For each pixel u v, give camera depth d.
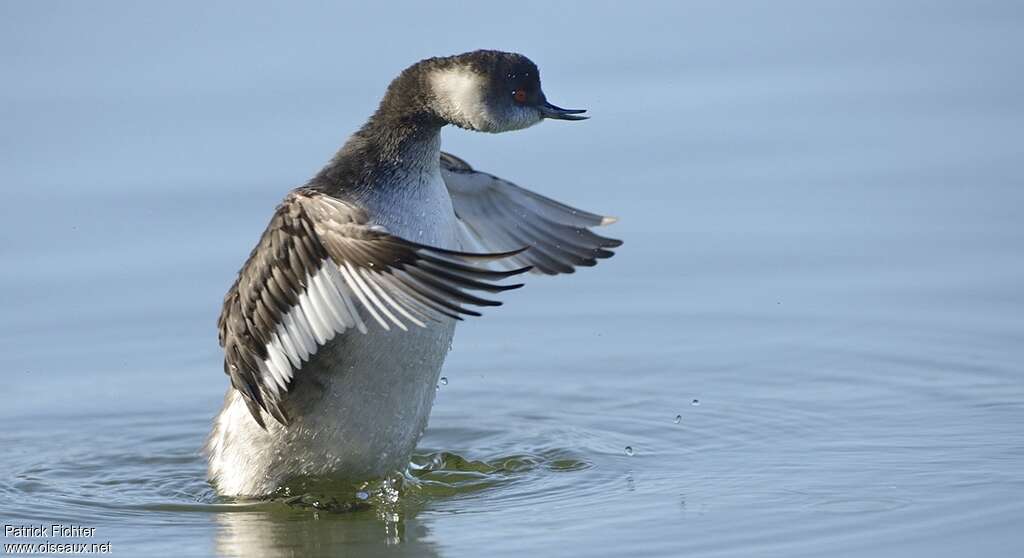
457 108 13.41
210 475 14.09
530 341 18.06
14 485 14.34
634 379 16.97
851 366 16.83
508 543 12.23
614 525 12.55
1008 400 15.62
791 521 12.43
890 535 12.01
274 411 12.80
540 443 15.25
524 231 15.38
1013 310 17.73
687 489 13.48
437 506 13.37
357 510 13.36
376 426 13.25
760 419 15.53
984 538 11.86
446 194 13.64
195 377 17.31
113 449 15.50
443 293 11.16
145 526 13.06
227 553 12.35
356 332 12.77
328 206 11.75
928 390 16.05
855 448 14.44
